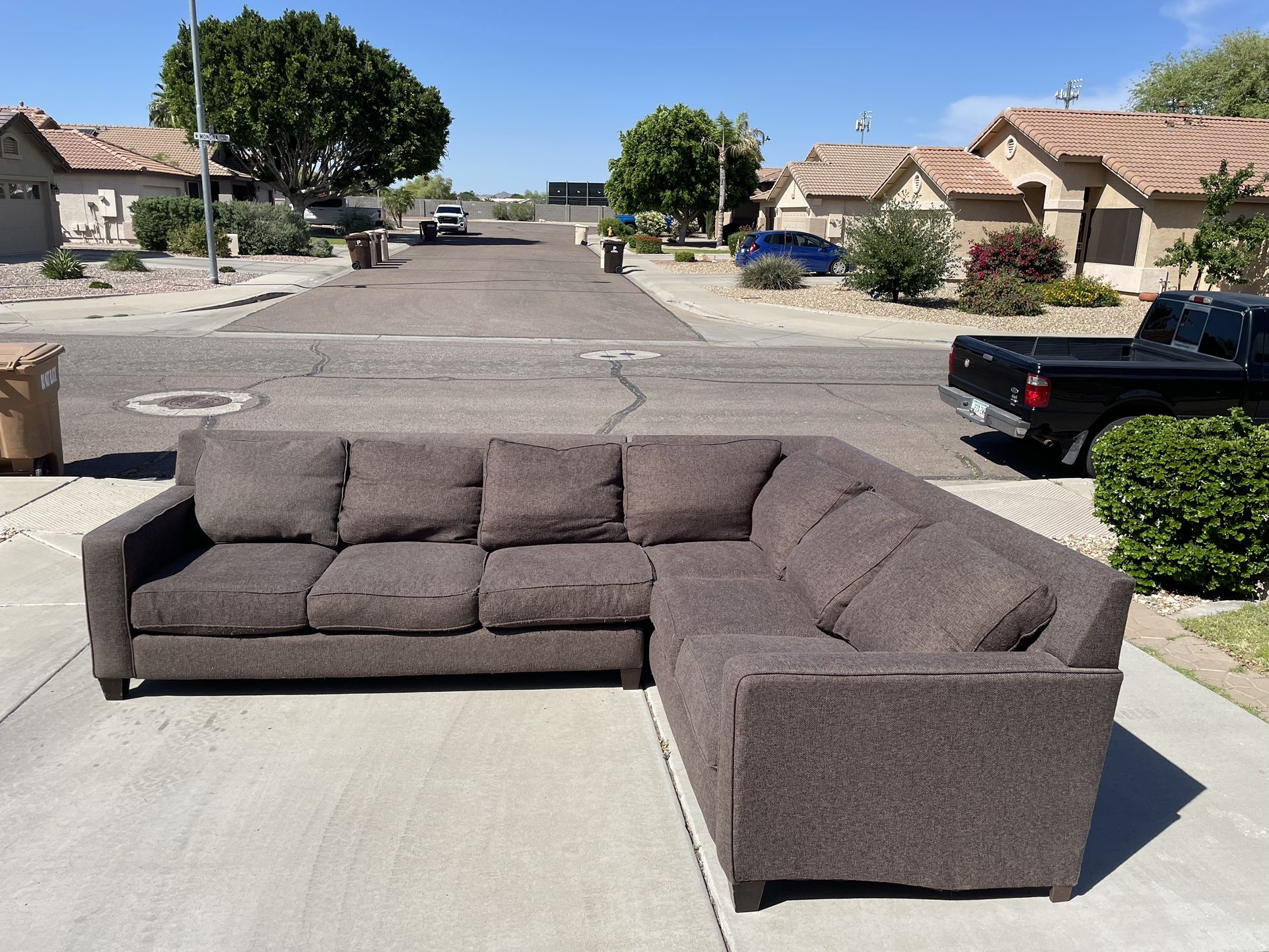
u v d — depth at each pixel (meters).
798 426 11.00
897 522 4.18
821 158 43.19
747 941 3.04
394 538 5.09
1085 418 8.62
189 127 42.62
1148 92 45.78
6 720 4.23
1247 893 3.33
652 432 10.51
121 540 4.25
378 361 14.95
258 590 4.34
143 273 27.48
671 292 27.19
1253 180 24.62
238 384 12.54
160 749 4.03
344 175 46.19
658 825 3.61
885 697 3.00
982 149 30.59
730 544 5.20
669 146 52.44
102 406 10.95
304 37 41.62
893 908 3.23
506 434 5.54
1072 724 3.11
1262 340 8.68
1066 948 3.05
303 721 4.31
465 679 4.79
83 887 3.17
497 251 45.09
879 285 24.64
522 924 3.05
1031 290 23.66
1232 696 4.74
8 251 32.25
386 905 3.12
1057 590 3.38
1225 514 5.76
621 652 4.61
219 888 3.18
